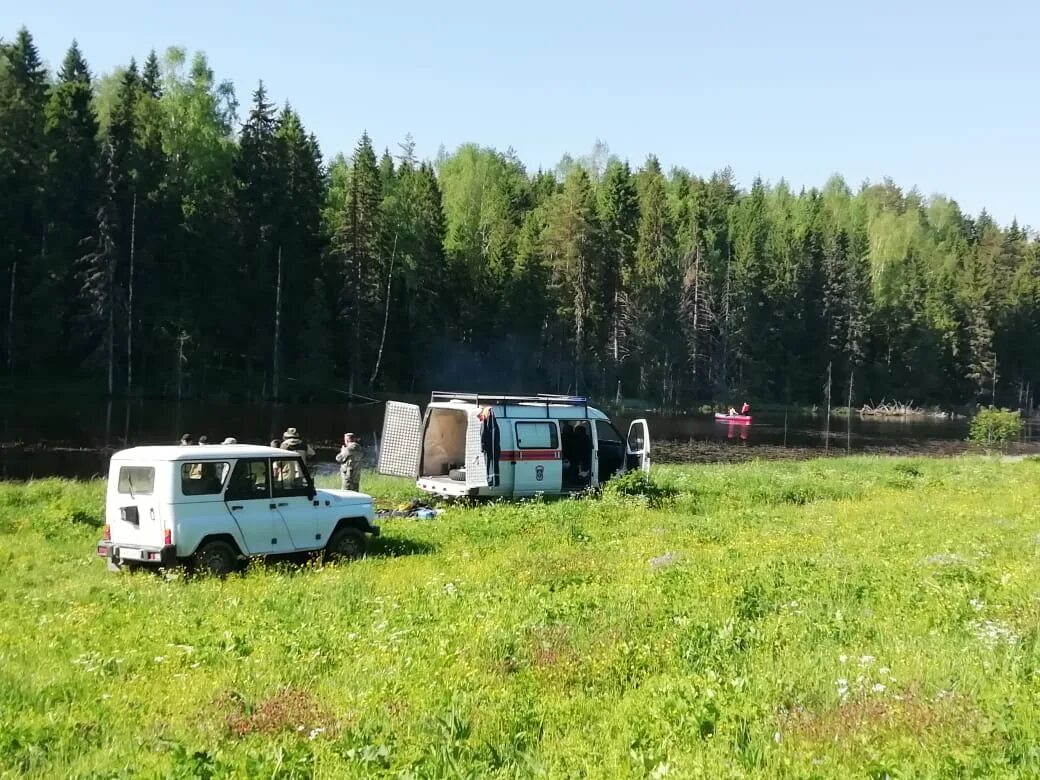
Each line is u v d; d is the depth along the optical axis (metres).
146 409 54.88
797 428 73.12
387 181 86.88
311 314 70.06
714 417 80.44
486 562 14.48
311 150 81.44
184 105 75.25
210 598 11.96
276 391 66.00
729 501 23.28
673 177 150.00
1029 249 122.00
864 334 103.94
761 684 7.23
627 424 66.75
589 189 85.56
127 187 62.69
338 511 15.55
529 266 85.31
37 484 22.86
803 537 16.61
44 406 52.47
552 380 85.06
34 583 13.35
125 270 62.94
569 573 13.32
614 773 5.73
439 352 82.19
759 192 140.12
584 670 8.12
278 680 8.05
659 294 89.62
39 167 63.72
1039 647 7.92
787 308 103.19
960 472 34.09
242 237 69.81
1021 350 114.94
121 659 8.78
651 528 18.38
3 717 7.09
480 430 21.64
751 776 5.46
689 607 10.28
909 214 139.38
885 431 74.88
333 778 5.75
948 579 11.33
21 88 66.25
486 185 110.75
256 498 14.57
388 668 8.26
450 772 5.75
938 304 111.12
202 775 5.74
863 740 5.97
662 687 7.31
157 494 13.80
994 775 5.20
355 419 56.28
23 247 62.97
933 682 7.16
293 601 11.52
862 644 8.53
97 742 6.68
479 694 7.46
